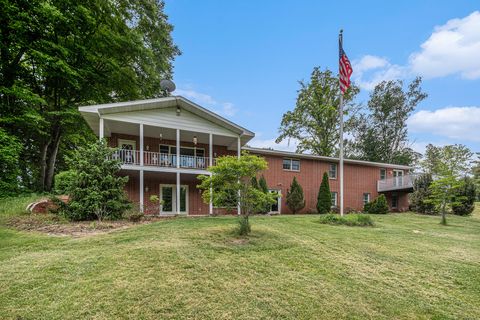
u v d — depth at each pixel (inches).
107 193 357.4
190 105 548.1
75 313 125.8
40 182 657.0
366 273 201.3
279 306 144.6
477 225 520.4
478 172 1055.0
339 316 140.9
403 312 150.7
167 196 599.2
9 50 496.7
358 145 1483.8
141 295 143.3
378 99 1449.3
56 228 295.9
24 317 121.8
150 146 598.9
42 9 470.3
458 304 164.1
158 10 822.5
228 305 140.9
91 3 573.9
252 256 214.8
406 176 816.3
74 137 735.7
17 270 167.5
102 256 195.3
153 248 215.2
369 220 431.8
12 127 575.8
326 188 749.3
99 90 677.3
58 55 547.5
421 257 246.5
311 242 270.5
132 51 675.4
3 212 381.7
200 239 251.8
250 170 267.4
